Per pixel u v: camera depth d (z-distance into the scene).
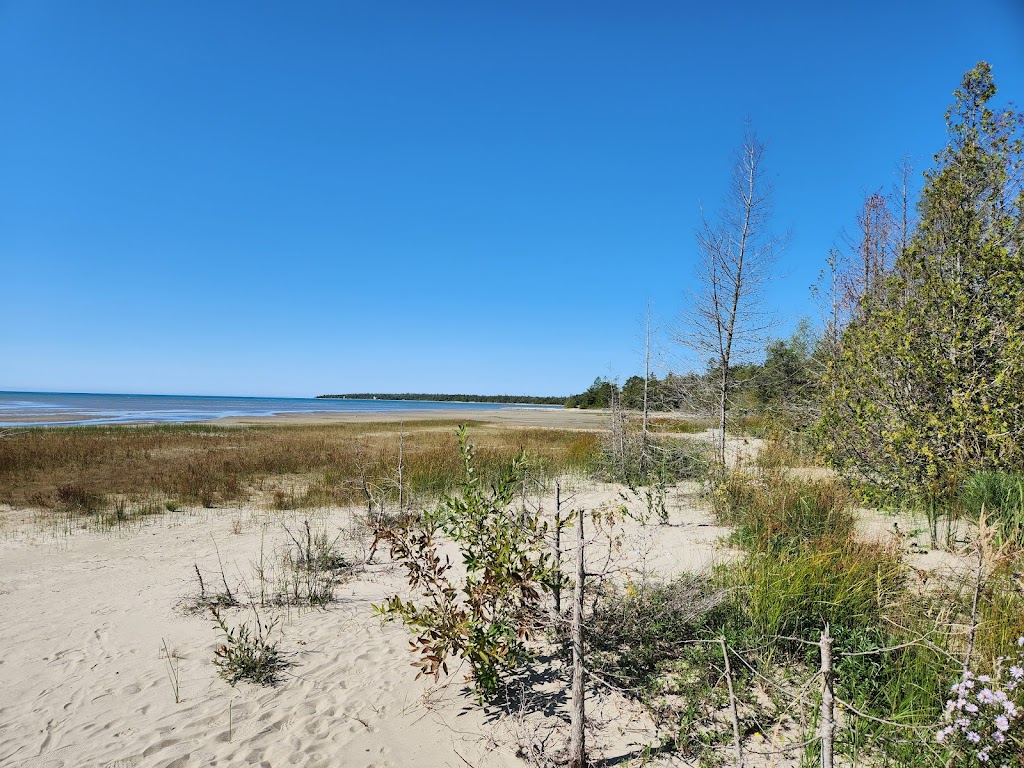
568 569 5.76
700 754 3.16
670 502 9.58
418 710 3.78
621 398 14.06
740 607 4.47
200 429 31.84
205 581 6.62
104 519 10.12
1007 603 3.85
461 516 4.08
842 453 8.92
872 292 12.51
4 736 3.57
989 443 7.25
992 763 2.54
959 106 8.76
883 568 4.69
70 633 5.14
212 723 3.68
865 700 3.30
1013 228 8.05
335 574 6.77
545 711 3.68
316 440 24.55
